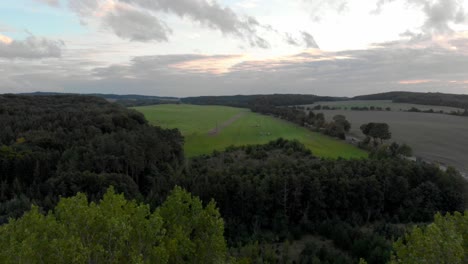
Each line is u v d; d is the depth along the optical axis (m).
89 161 64.50
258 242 50.94
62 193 54.81
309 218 59.72
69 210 20.78
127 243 21.59
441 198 60.81
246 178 62.47
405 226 54.78
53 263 18.45
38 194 54.28
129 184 60.00
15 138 73.44
